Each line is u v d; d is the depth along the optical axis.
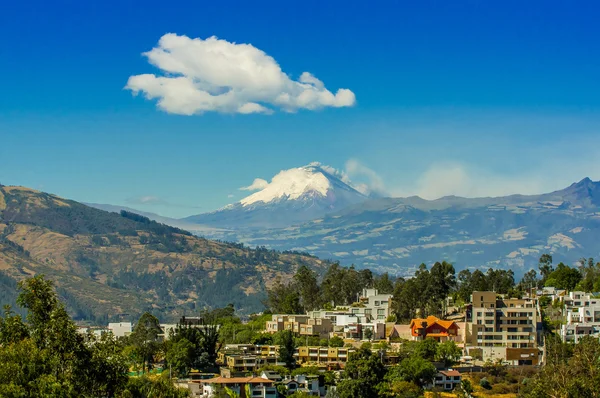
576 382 165.50
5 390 106.81
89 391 116.56
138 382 162.88
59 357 115.00
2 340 118.06
